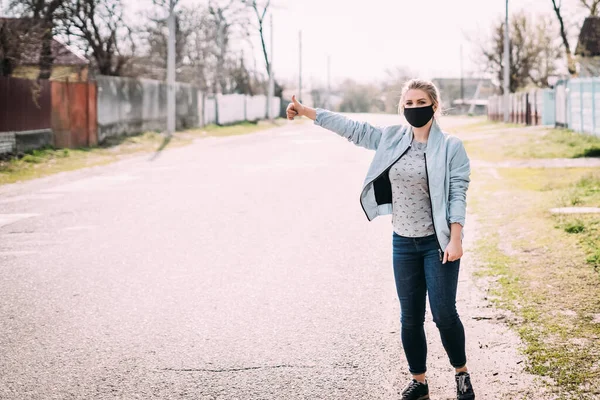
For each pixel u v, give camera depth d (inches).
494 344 195.2
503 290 242.2
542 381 167.8
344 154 866.1
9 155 726.5
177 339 209.9
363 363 188.7
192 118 1453.0
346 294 256.2
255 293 258.4
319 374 181.6
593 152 713.6
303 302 246.5
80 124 900.0
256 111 2070.6
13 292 261.0
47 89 836.0
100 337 212.1
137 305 244.4
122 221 403.2
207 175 635.5
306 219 408.2
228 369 186.2
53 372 185.3
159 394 171.0
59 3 1060.5
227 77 2030.0
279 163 748.0
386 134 162.1
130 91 1108.5
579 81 979.9
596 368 171.6
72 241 350.0
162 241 349.4
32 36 925.8
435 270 156.7
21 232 373.1
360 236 361.1
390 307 239.6
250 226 386.9
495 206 414.3
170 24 1152.2
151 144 1023.0
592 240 291.7
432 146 156.3
